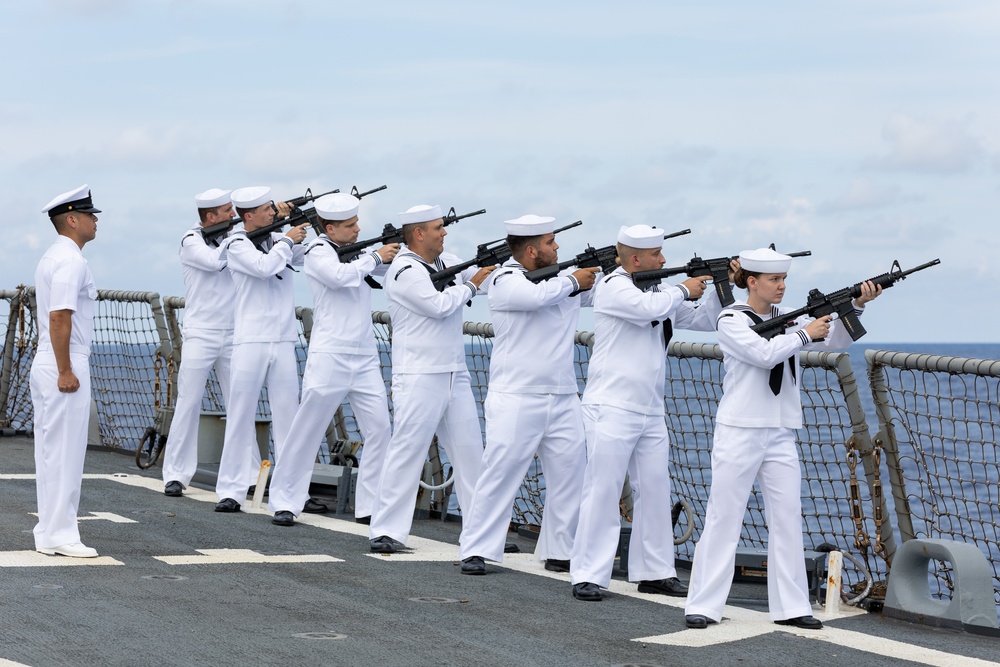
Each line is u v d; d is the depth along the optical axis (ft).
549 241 28.71
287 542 31.35
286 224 36.94
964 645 23.27
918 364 26.45
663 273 26.89
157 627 21.95
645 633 23.32
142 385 46.39
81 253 28.27
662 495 27.40
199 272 37.78
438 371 30.91
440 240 31.01
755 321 24.80
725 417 24.72
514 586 27.35
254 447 39.65
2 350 51.55
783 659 21.67
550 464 29.27
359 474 35.14
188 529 32.42
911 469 107.55
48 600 23.67
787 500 24.59
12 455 44.86
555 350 28.91
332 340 33.99
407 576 27.81
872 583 26.58
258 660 20.04
